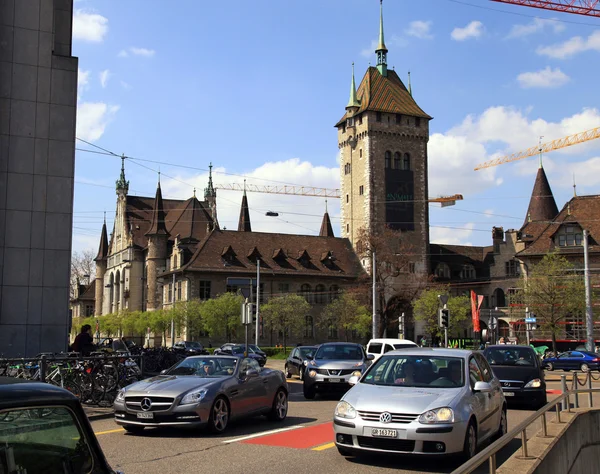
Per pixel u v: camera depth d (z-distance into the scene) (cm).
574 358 5003
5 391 422
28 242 2505
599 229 7438
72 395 462
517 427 880
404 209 10038
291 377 3853
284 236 9675
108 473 474
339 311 8525
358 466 1149
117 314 10431
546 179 9556
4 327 2439
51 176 2561
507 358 2255
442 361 1299
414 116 10281
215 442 1391
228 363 1656
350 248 9994
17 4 2581
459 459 1145
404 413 1114
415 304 8119
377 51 10750
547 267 6275
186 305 8031
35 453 432
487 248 10838
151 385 1491
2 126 2511
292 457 1225
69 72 2627
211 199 12325
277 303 8044
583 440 1484
